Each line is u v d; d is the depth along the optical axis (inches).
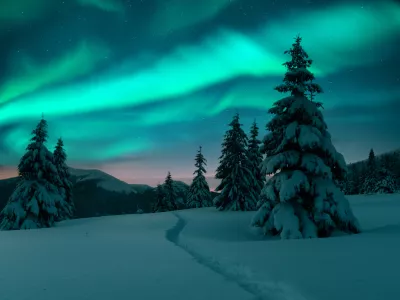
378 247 339.6
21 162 1106.7
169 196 2174.0
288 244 410.9
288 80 682.2
